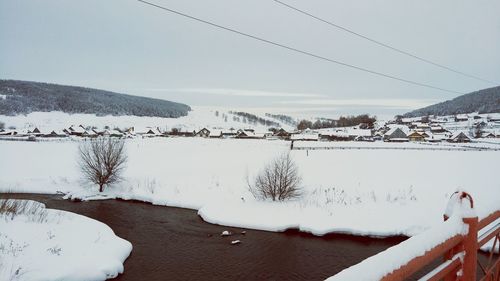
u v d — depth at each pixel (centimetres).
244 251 1925
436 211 2553
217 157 5869
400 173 4184
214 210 2714
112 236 2052
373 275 153
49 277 1387
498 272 314
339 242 2081
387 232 2198
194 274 1628
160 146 7512
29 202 2534
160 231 2289
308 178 3856
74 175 4119
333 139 11738
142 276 1603
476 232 240
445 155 5769
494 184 3412
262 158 5603
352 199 2912
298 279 1584
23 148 6266
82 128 12312
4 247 1552
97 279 1503
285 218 2456
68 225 2075
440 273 217
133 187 3569
